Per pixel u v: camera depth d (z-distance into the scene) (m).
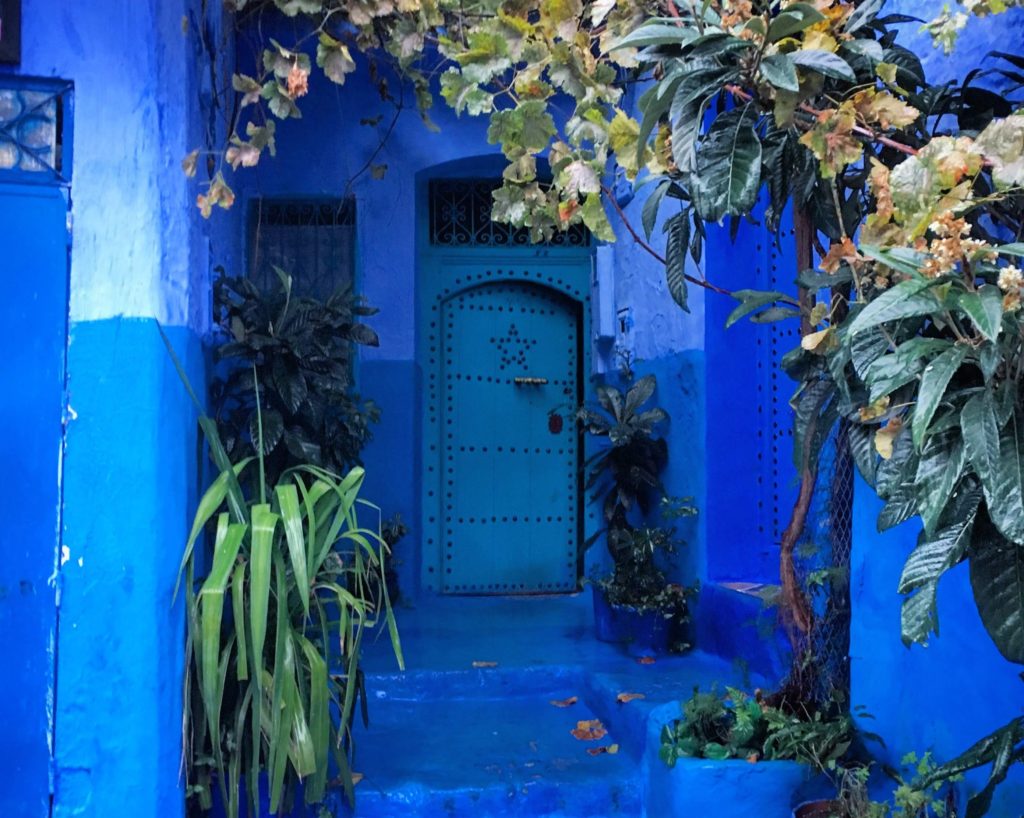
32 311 2.98
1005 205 2.29
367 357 6.35
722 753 3.35
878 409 1.94
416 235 6.57
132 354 2.99
